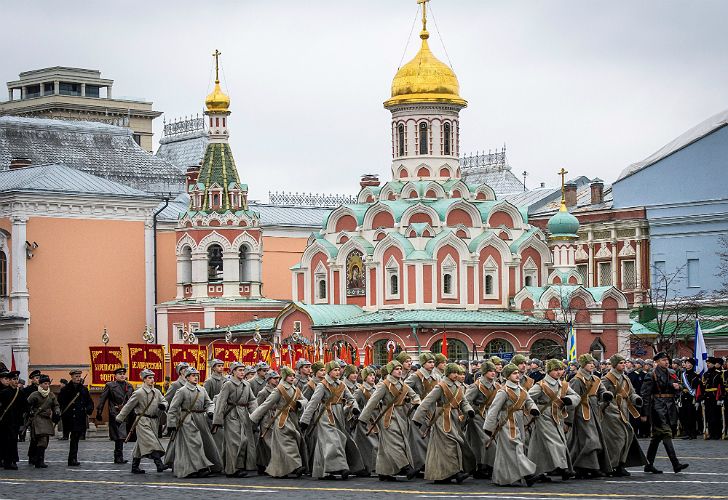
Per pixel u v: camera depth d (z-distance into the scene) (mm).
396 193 90875
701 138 91000
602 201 102375
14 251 96312
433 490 32156
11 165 116625
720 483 32562
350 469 36688
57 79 170750
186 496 31797
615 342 85438
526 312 87312
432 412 34094
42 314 97188
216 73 99438
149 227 102250
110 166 137750
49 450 50875
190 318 97250
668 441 35656
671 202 92562
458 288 87188
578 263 98375
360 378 43094
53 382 97312
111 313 100188
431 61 92375
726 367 50156
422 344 82875
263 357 66062
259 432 37781
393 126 92438
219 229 97312
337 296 90625
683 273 91562
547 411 33875
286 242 110812
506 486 32812
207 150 99125
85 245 99250
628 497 29562
